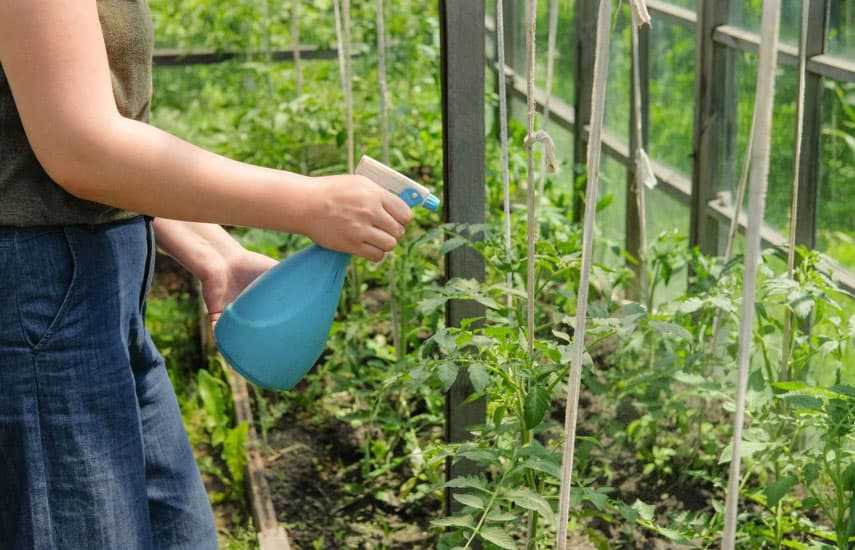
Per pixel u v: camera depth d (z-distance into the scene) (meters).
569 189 4.49
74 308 1.62
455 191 2.26
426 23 4.57
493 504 1.92
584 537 2.70
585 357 2.07
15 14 1.43
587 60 4.07
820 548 2.14
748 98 3.09
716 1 3.10
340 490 3.10
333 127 4.41
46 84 1.45
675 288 3.61
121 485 1.69
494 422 2.25
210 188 1.54
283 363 1.75
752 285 1.23
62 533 1.66
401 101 4.62
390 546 2.82
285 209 1.58
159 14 6.00
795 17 2.79
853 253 2.75
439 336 2.13
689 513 2.56
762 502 2.57
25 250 1.58
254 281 1.78
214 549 2.03
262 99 5.30
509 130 4.46
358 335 3.59
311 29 5.51
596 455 3.00
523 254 2.57
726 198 3.28
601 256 4.17
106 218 1.65
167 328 4.06
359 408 3.40
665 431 3.03
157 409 1.91
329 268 1.73
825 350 2.47
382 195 1.62
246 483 3.17
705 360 2.61
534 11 1.87
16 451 1.63
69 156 1.48
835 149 2.76
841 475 2.17
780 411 2.59
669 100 3.53
